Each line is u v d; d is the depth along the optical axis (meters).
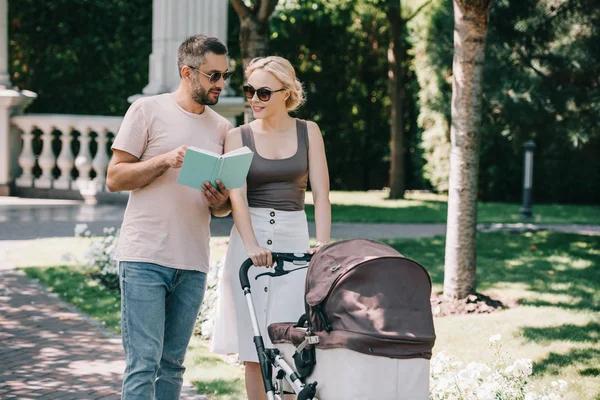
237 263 4.20
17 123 13.72
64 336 6.16
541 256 10.28
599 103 11.84
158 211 3.92
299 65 20.34
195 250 4.02
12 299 7.16
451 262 7.63
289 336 3.58
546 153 19.53
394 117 18.47
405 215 14.41
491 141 19.58
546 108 12.51
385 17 20.19
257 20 9.39
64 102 16.16
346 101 20.89
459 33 7.35
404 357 3.22
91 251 8.33
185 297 4.06
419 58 18.91
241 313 4.19
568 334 6.55
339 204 16.53
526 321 6.97
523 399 4.20
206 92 3.96
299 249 4.26
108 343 6.04
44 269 8.25
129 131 3.92
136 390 3.79
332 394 3.30
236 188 3.84
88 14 15.19
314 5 18.78
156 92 11.98
